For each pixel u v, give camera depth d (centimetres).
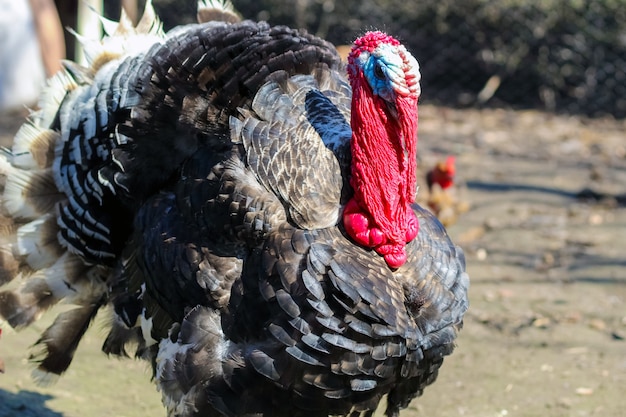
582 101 1895
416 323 553
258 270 533
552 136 1677
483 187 1366
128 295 621
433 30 1972
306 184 541
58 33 1159
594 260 1077
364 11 1984
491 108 1897
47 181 645
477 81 1973
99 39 696
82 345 859
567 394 771
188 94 593
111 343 639
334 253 530
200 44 602
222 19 693
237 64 584
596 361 831
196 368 544
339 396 537
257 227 538
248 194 544
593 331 892
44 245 649
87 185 629
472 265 1066
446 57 1981
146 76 612
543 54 1897
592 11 1870
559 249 1115
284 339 521
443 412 742
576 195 1327
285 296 521
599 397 766
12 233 650
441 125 1752
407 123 540
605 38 1872
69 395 764
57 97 652
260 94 568
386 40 545
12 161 647
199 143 588
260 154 551
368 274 532
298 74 600
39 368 679
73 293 660
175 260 561
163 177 602
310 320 520
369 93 544
